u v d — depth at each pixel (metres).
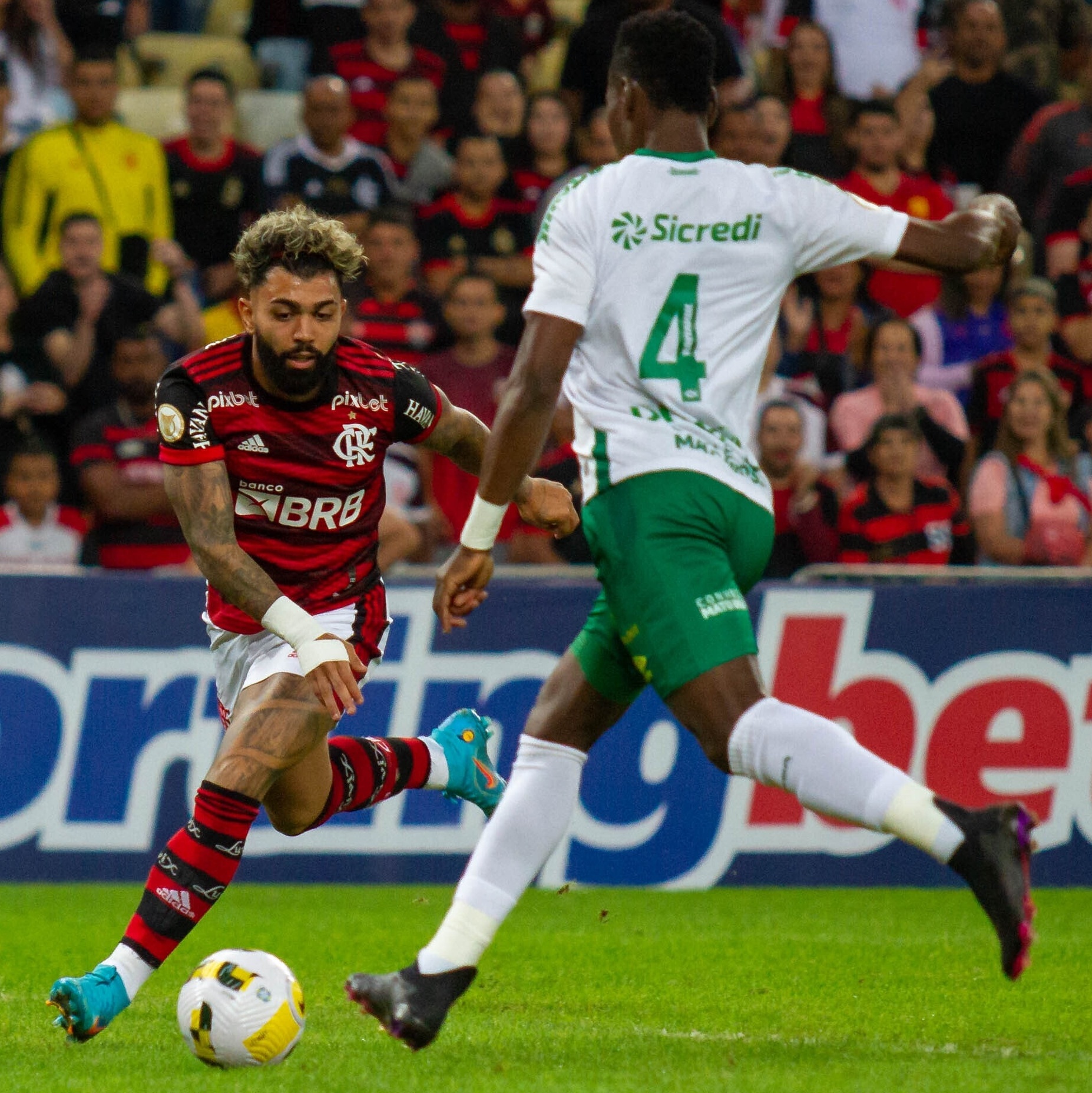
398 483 29.89
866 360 33.84
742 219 11.82
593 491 11.80
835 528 29.39
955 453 32.03
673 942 20.39
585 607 26.09
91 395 31.45
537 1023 14.24
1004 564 29.84
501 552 30.23
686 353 11.73
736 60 37.25
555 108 36.44
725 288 11.79
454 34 40.22
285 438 13.34
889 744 26.05
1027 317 32.56
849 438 32.16
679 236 11.72
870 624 26.11
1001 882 10.29
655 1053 12.41
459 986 11.74
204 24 45.88
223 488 12.94
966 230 12.42
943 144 40.22
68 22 39.69
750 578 12.06
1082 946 19.91
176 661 25.64
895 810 10.55
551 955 19.17
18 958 18.52
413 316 32.62
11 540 29.30
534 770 12.39
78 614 25.50
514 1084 10.87
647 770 25.98
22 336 31.77
